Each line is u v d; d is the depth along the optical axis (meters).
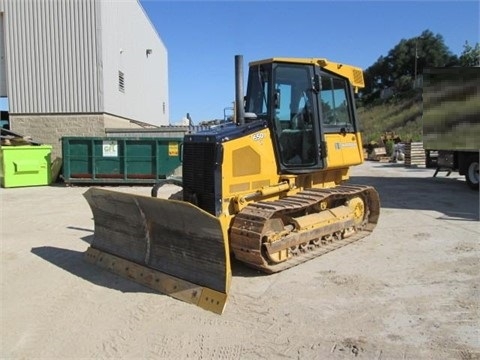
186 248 5.32
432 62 70.31
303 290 5.45
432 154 16.78
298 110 7.02
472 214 9.95
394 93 67.62
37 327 4.56
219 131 6.30
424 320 4.59
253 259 5.80
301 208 6.29
